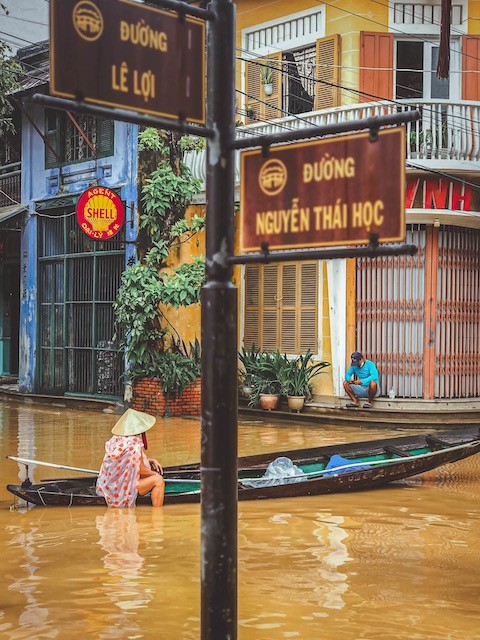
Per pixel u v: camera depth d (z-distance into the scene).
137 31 3.05
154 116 3.09
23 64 21.70
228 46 3.13
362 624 5.56
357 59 16.38
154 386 17.33
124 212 17.30
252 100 18.12
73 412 18.39
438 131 15.63
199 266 17.19
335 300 16.83
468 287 16.67
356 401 16.27
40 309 20.67
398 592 6.26
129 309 17.30
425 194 15.78
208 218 3.12
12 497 9.67
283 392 17.14
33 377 20.72
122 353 18.23
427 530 8.21
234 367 3.09
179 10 3.09
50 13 2.86
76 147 19.62
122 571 6.74
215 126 3.12
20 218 21.38
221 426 3.06
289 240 3.10
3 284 23.53
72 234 19.80
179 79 3.16
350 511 8.99
